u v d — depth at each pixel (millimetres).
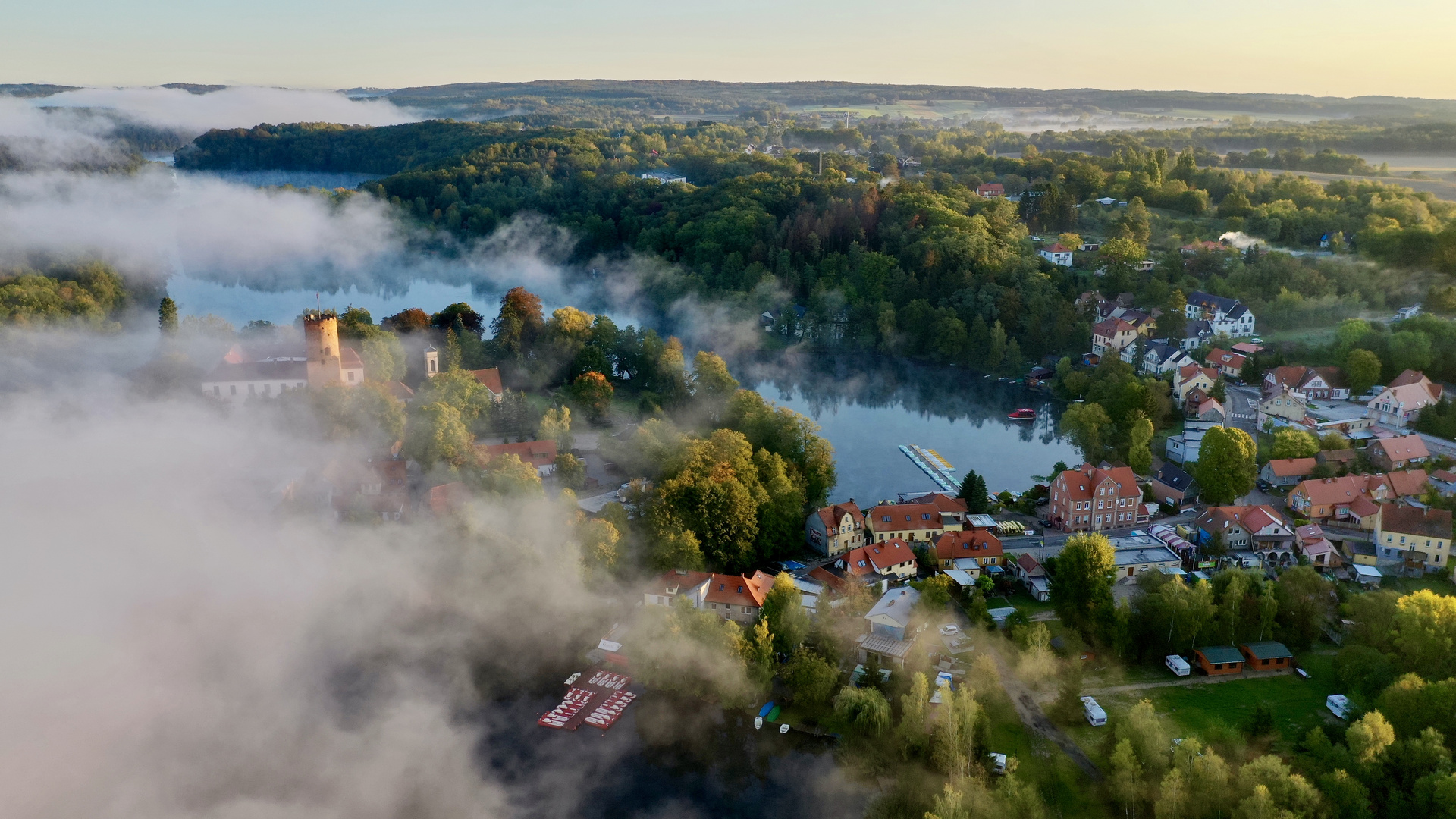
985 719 126875
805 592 166000
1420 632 129750
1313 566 174500
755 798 126750
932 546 181625
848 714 132875
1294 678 142625
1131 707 135500
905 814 118625
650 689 150250
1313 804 105125
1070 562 155000
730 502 177625
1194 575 169500
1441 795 102375
